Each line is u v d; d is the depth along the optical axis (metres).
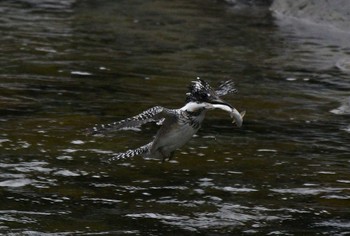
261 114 15.38
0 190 11.08
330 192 11.45
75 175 11.75
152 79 17.72
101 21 24.55
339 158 12.95
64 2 27.73
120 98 16.05
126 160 12.44
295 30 23.61
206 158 12.69
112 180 11.61
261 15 25.84
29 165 12.03
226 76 18.27
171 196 11.12
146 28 23.59
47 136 13.38
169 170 12.09
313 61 20.00
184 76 18.11
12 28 22.84
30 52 19.88
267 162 12.62
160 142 8.68
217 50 20.89
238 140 13.66
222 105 8.25
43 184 11.36
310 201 11.11
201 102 8.40
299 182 11.80
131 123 7.89
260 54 20.59
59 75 17.73
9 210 10.44
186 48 21.03
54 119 14.37
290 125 14.72
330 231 10.16
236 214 10.59
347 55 20.66
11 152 12.55
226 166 12.36
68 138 13.36
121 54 20.12
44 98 15.78
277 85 17.66
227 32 23.22
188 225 10.21
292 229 10.19
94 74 17.98
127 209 10.62
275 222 10.39
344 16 23.80
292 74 18.70
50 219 10.22
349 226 10.31
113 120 14.47
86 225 10.08
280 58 20.20
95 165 12.19
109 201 10.88
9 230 9.84
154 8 26.98
